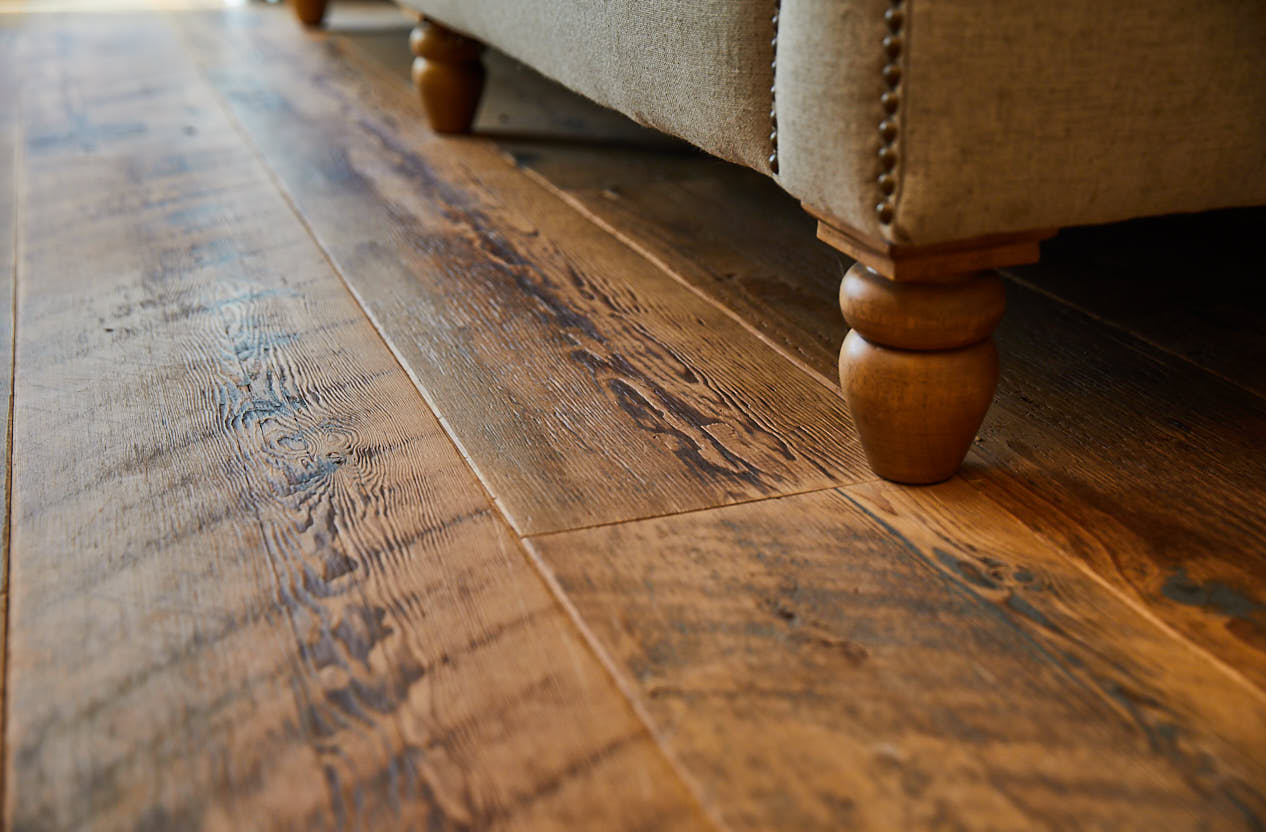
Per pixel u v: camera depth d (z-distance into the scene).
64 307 0.85
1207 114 0.51
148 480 0.60
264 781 0.40
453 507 0.57
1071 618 0.48
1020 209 0.50
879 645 0.47
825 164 0.52
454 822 0.38
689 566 0.52
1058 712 0.43
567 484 0.59
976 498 0.58
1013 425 0.65
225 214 1.07
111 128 1.41
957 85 0.47
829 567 0.52
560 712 0.43
